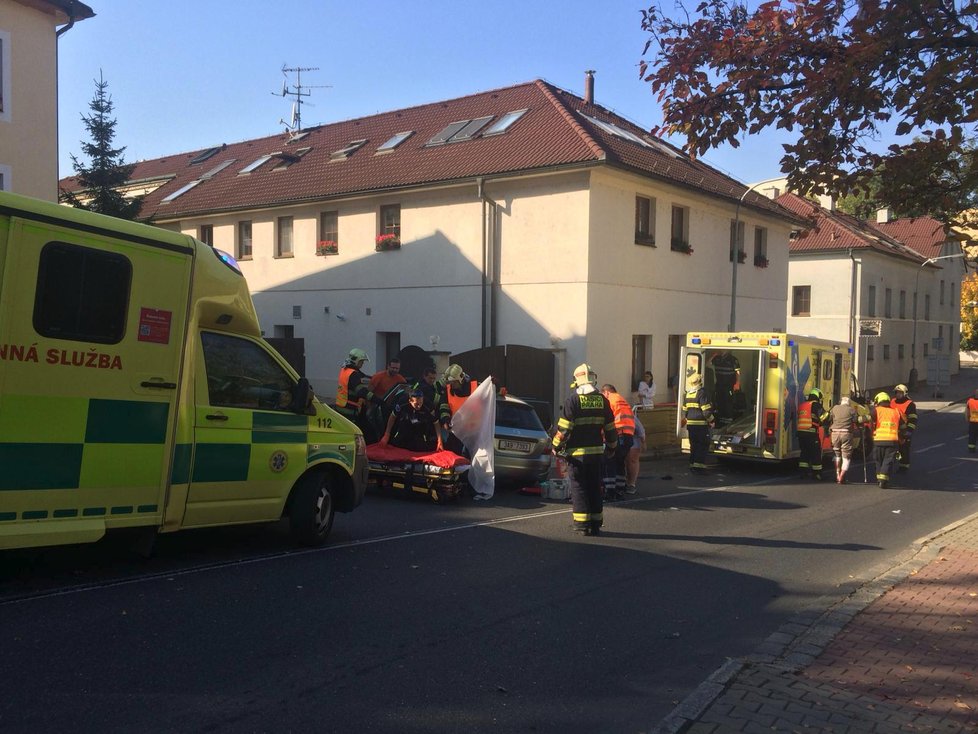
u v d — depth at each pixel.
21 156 14.68
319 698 4.17
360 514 9.34
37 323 5.36
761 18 5.24
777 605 6.35
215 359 6.61
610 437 8.98
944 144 5.16
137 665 4.45
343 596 5.95
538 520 9.42
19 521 5.35
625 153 19.39
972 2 4.72
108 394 5.77
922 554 8.09
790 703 4.28
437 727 3.92
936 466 17.31
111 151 22.02
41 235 5.36
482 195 19.19
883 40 4.89
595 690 4.48
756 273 25.25
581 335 18.02
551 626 5.54
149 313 6.00
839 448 14.55
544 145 19.17
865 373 35.12
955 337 50.78
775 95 5.52
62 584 5.86
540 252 18.62
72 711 3.85
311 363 23.50
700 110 5.61
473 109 23.72
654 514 10.34
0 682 4.13
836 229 35.66
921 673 4.80
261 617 5.38
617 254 18.84
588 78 25.75
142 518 6.04
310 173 24.41
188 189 28.12
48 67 15.09
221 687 4.23
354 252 22.34
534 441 11.53
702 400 14.91
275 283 24.45
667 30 5.52
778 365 14.84
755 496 12.37
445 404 10.89
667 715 4.13
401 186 20.44
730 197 22.28
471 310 19.83
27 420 5.35
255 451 6.80
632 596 6.39
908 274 41.94
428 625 5.41
